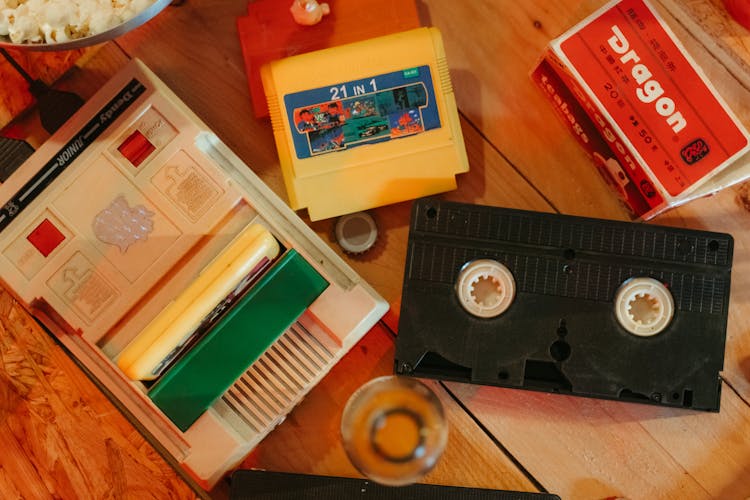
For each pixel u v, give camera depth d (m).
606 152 0.99
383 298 0.99
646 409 1.02
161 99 0.94
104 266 0.93
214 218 0.92
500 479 1.01
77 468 1.02
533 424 1.01
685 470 1.01
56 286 0.93
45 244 0.93
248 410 0.94
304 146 0.98
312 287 0.90
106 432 1.03
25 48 0.83
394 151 0.99
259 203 0.93
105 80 1.06
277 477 0.96
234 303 0.90
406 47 0.98
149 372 0.86
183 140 0.93
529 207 1.04
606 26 0.92
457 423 1.02
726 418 1.01
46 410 1.03
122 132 0.94
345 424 0.90
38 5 0.88
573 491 1.00
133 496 1.02
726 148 0.91
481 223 0.97
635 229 0.97
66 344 0.94
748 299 1.02
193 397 0.89
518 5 1.06
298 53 1.03
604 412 1.02
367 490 0.96
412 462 0.87
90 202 0.93
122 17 0.89
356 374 1.02
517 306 0.96
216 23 1.06
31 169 0.94
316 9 1.01
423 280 0.96
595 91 0.93
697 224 1.03
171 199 0.93
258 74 1.03
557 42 0.93
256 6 1.04
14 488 1.02
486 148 1.05
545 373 0.98
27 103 1.05
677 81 0.92
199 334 0.90
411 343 0.96
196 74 1.06
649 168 0.92
